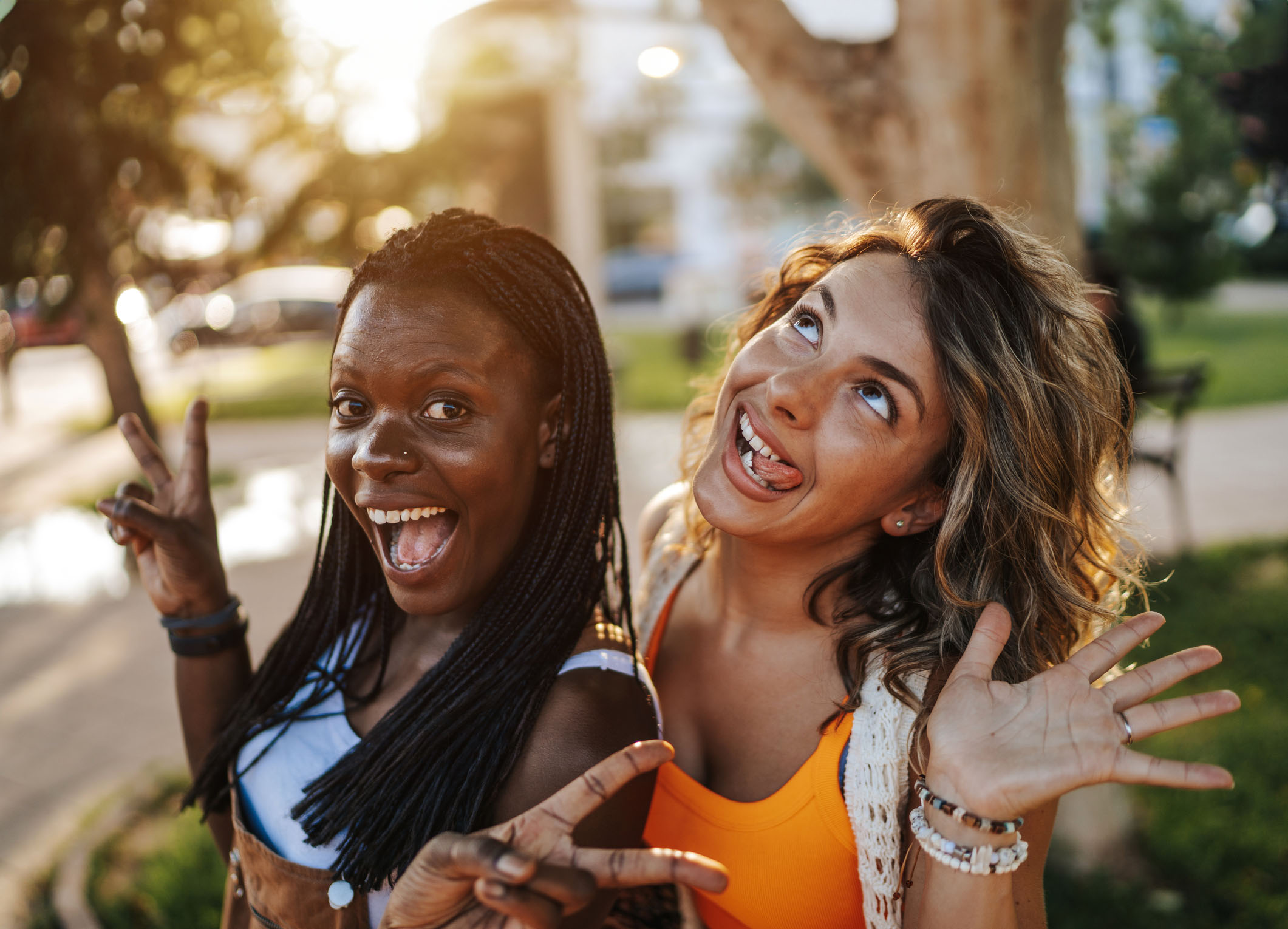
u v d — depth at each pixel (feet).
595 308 4.30
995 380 4.09
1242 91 57.31
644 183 72.08
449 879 3.03
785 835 4.23
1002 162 8.11
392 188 16.56
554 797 3.13
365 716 4.21
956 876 3.55
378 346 3.64
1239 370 39.24
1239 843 10.25
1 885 10.79
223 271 18.31
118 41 12.76
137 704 15.19
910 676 4.15
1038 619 4.48
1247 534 20.76
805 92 8.29
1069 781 3.39
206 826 11.29
